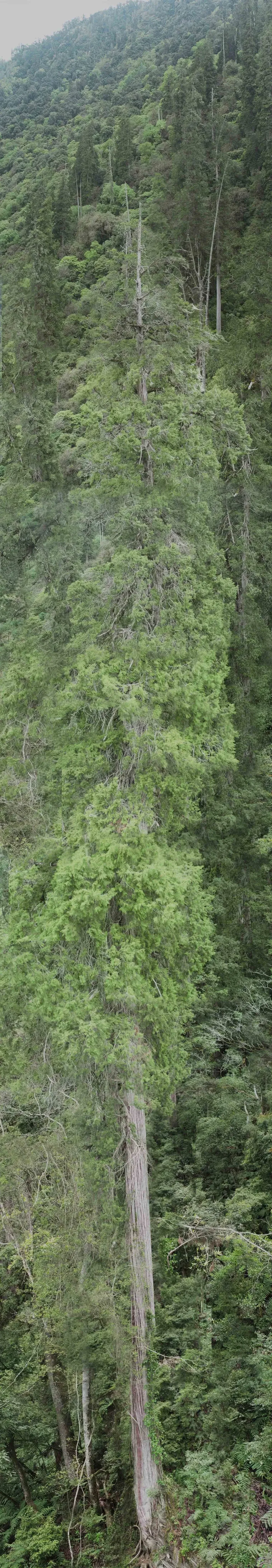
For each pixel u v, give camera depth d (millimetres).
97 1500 15656
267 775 20672
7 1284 16688
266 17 97438
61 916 12227
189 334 17484
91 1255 14492
